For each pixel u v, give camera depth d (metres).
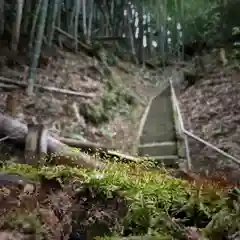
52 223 2.19
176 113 5.60
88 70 11.13
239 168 5.84
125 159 5.12
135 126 8.87
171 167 4.84
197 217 2.16
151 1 16.69
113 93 10.17
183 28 15.90
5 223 2.06
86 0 14.81
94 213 2.21
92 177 2.70
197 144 6.93
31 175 2.78
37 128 4.52
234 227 1.87
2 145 4.78
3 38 10.20
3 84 8.04
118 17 16.09
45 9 9.13
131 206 2.12
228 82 10.15
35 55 8.70
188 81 11.52
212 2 14.97
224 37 13.65
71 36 12.73
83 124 8.13
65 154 4.39
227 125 7.90
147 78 13.23
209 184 3.40
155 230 1.93
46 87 8.66
